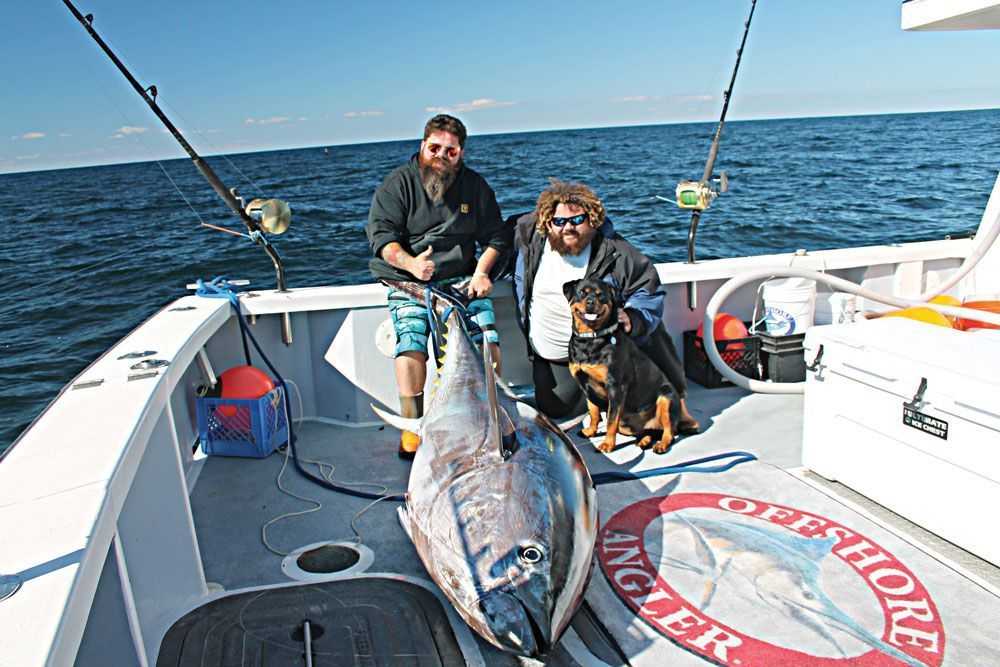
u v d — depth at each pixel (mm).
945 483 2707
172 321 3389
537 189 27812
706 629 2357
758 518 2998
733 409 4227
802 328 4438
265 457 3793
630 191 25844
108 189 52844
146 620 2180
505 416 2475
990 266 4383
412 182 3861
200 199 36656
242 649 2246
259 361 4207
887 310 4895
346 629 2355
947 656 2193
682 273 4457
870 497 3055
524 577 2027
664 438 3713
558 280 3854
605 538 2908
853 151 45000
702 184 4496
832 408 3178
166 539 2352
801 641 2281
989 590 2479
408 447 3748
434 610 2457
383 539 3002
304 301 4078
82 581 1358
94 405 2178
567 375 4129
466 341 2971
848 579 2574
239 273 14859
